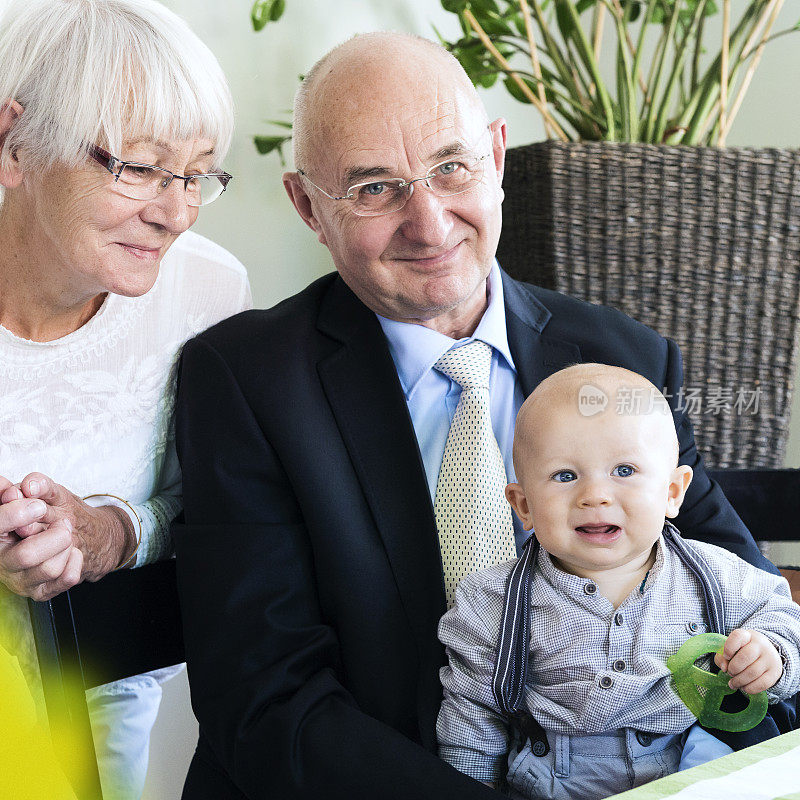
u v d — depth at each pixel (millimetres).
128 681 1581
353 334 1261
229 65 2449
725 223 1961
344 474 1196
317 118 1198
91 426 1328
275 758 1060
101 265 1145
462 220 1195
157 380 1379
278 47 2506
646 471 1093
